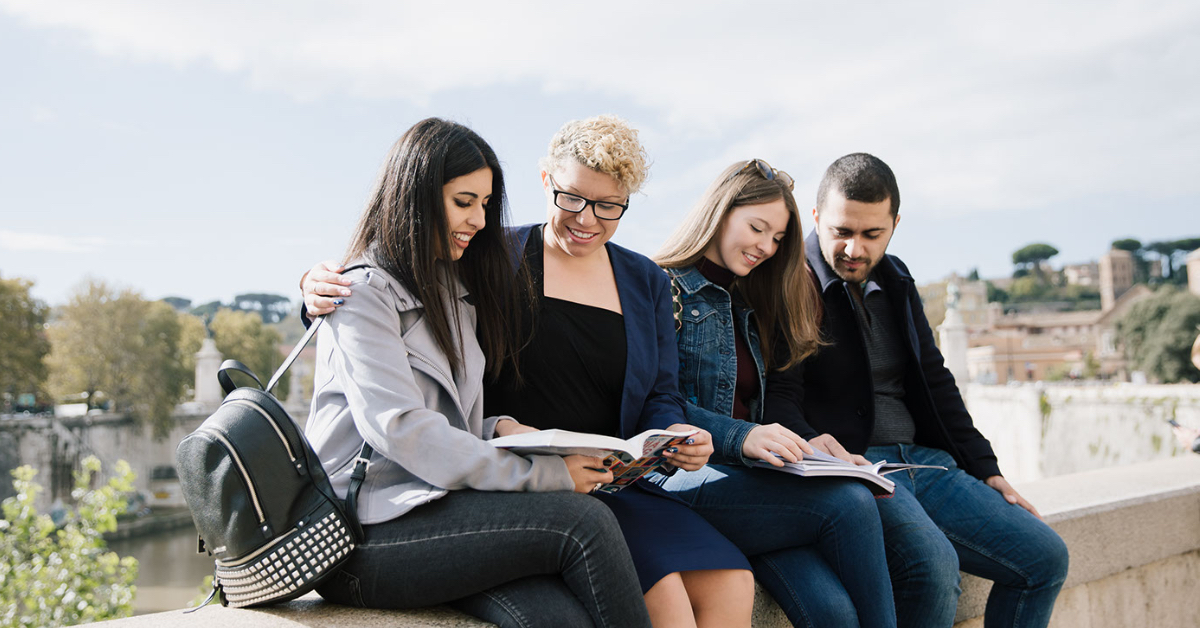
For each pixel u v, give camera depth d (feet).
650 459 5.83
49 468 138.92
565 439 5.15
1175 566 11.59
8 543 17.25
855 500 6.32
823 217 8.94
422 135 5.72
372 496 5.22
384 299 5.45
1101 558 10.36
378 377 5.22
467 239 5.95
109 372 164.86
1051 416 77.56
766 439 6.66
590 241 6.53
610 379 6.63
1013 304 418.51
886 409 9.14
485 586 5.06
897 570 7.04
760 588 6.81
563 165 6.40
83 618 16.67
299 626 4.96
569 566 4.98
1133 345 211.20
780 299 8.14
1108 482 12.00
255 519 4.81
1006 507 8.14
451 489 5.17
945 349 110.22
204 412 172.86
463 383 5.77
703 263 8.14
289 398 197.88
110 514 17.99
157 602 93.50
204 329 193.26
